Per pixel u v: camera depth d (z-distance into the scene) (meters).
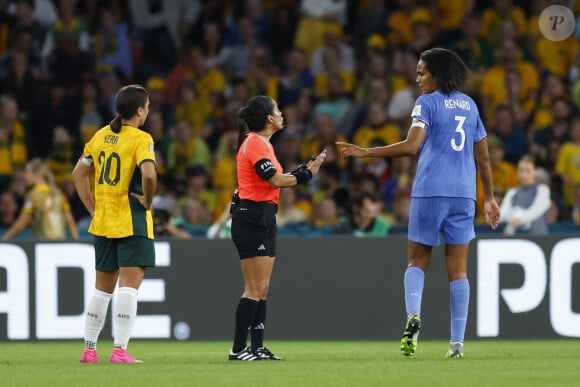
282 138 57.62
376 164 54.81
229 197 54.69
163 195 54.78
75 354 34.28
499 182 51.66
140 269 27.80
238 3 66.75
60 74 63.38
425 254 28.34
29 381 22.86
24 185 55.06
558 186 53.97
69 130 61.56
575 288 40.16
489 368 25.16
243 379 22.78
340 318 40.97
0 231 49.94
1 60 63.53
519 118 57.00
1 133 59.72
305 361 28.08
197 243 41.16
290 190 49.16
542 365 26.02
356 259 41.00
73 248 40.84
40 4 67.69
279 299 41.12
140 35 67.19
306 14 65.31
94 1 68.06
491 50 61.16
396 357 29.61
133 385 21.77
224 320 41.03
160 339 41.06
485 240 40.31
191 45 66.31
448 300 40.78
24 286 40.78
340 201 47.00
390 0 64.75
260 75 61.38
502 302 40.31
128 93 27.44
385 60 60.72
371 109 57.66
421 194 27.89
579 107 58.59
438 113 27.80
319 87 62.09
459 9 63.03
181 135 58.78
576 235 40.16
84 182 28.30
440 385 21.45
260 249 27.88
